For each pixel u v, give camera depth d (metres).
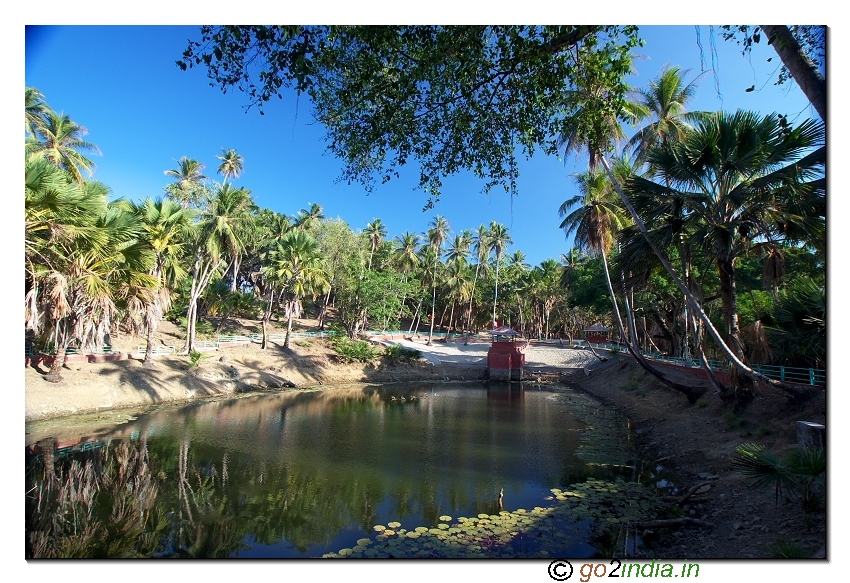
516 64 5.80
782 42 4.97
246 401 20.78
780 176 8.92
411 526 7.17
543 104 6.30
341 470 10.43
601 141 10.05
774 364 12.66
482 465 10.95
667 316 27.30
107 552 6.24
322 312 42.56
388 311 36.16
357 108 6.02
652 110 16.45
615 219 17.09
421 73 5.55
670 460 10.77
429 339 46.00
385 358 34.34
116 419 15.25
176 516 7.61
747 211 10.29
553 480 9.70
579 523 7.17
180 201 30.17
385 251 51.38
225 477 9.76
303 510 7.91
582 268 33.69
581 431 15.26
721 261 11.72
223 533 6.92
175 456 11.27
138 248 15.23
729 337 11.65
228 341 29.89
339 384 29.06
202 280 25.61
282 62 4.89
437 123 6.49
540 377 34.78
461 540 6.57
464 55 5.62
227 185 25.12
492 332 36.06
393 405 21.36
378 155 6.59
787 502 6.59
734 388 11.76
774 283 10.49
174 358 22.48
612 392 23.72
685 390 14.74
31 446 11.63
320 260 31.19
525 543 6.45
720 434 10.94
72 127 22.94
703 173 10.78
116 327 16.48
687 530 6.73
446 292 56.19
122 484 9.15
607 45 5.97
